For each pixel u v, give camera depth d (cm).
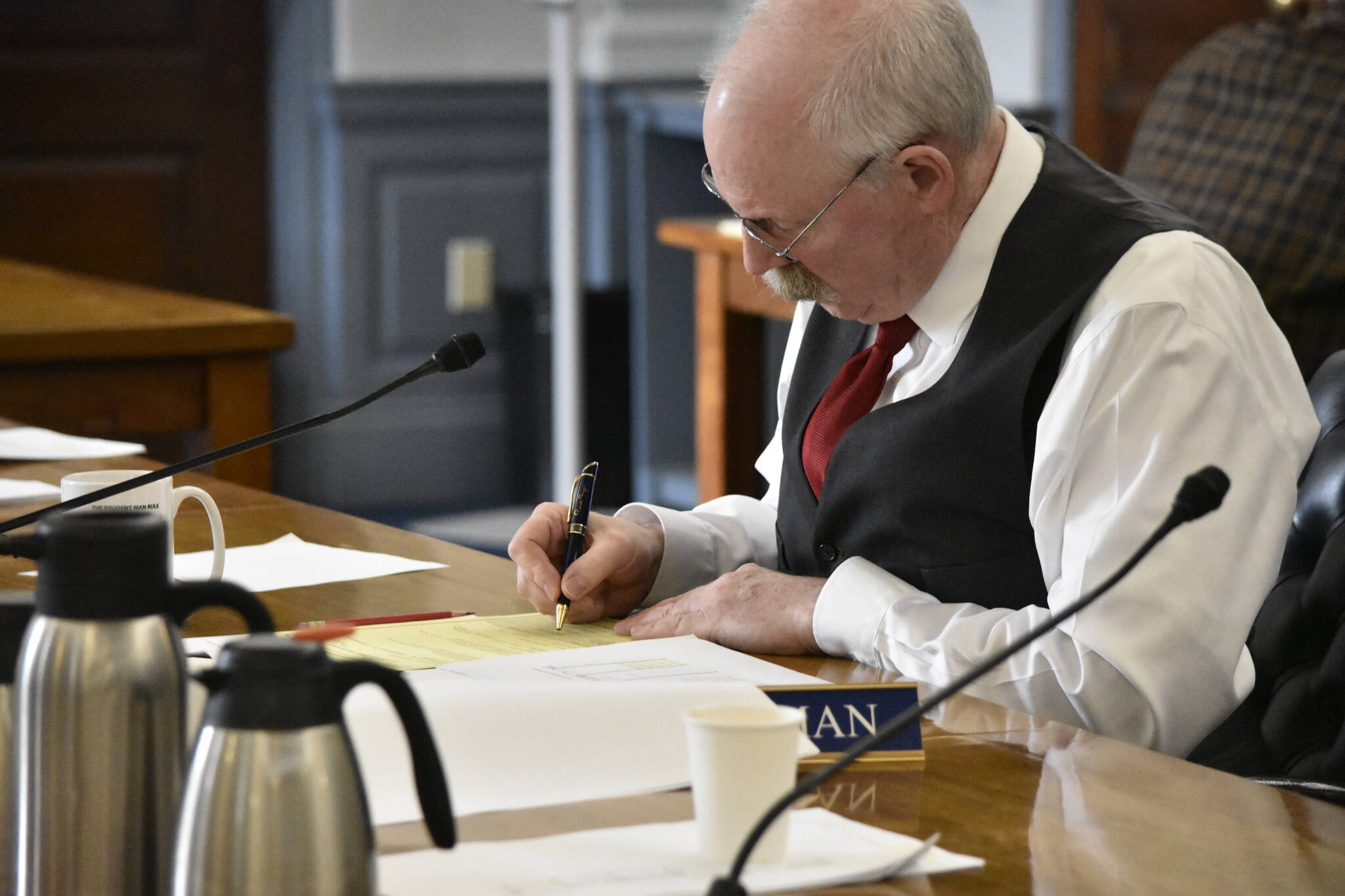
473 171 1020
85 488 271
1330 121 563
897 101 287
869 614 273
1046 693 264
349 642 261
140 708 155
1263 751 294
